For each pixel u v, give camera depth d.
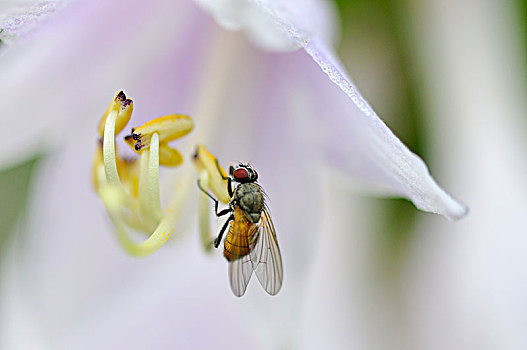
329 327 0.14
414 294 0.14
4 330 0.14
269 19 0.12
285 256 0.13
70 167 0.13
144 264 0.14
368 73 0.14
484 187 0.14
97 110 0.13
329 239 0.14
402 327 0.14
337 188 0.13
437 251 0.14
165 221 0.13
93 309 0.14
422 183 0.12
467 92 0.14
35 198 0.14
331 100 0.13
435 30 0.14
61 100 0.13
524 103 0.14
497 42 0.14
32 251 0.14
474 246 0.14
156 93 0.13
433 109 0.14
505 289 0.13
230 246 0.13
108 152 0.12
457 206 0.12
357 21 0.14
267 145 0.13
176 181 0.13
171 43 0.13
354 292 0.14
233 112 0.13
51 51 0.13
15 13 0.12
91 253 0.14
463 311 0.13
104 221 0.14
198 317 0.14
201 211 0.13
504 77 0.14
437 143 0.14
